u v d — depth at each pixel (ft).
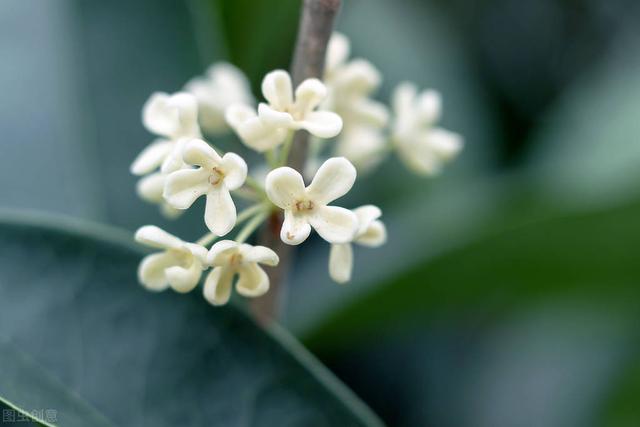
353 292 0.78
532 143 0.96
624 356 0.88
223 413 0.67
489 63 1.06
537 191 0.87
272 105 0.65
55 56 0.81
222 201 0.63
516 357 0.93
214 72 0.74
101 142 0.80
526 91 1.05
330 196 0.63
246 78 0.88
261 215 0.66
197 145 0.62
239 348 0.68
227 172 0.63
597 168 0.87
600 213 0.76
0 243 0.68
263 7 0.86
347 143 0.74
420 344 0.89
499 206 0.86
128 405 0.67
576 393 0.89
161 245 0.64
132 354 0.68
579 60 1.07
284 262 0.68
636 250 0.79
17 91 0.80
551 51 1.07
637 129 0.89
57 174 0.79
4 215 0.69
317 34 0.66
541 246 0.78
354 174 0.63
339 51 0.70
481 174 0.95
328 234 0.63
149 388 0.68
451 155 0.75
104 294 0.69
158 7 0.81
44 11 0.81
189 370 0.68
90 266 0.69
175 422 0.67
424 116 0.75
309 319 0.79
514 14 1.08
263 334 0.68
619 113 0.92
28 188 0.78
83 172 0.79
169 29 0.81
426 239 0.83
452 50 1.03
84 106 0.80
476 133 0.98
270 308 0.70
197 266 0.64
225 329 0.68
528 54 1.07
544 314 0.86
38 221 0.69
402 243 0.85
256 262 0.63
